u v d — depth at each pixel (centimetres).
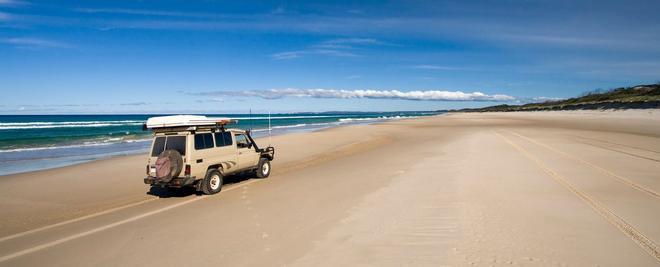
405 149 2109
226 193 1084
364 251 602
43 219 869
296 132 3969
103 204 1002
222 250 635
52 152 2292
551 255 555
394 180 1165
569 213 750
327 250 614
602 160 1409
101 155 2133
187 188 1159
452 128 4066
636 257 542
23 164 1797
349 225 734
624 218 715
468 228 682
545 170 1210
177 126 1024
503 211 774
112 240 705
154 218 845
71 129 4878
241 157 1212
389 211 816
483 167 1298
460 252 579
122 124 6600
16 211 945
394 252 592
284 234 702
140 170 1568
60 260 619
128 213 898
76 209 954
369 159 1750
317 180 1245
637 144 1973
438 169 1316
